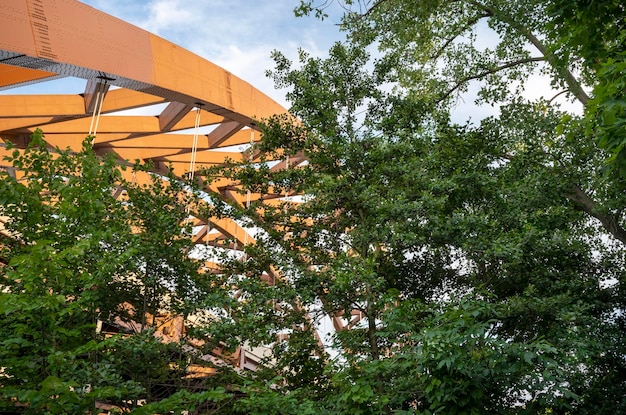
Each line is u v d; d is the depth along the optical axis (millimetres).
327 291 11375
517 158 15461
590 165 15195
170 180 11359
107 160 7961
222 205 12539
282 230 12969
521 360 6582
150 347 8266
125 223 9211
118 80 19156
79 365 6496
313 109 13742
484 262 12609
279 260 11859
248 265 12062
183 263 9883
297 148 13648
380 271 12758
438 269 13375
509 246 11438
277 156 13938
